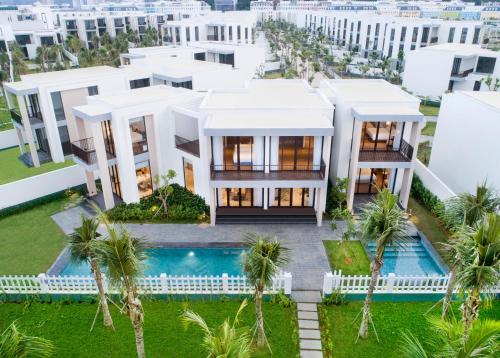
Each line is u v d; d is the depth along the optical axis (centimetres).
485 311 1728
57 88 3152
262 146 2395
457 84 5550
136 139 2684
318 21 11912
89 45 9694
